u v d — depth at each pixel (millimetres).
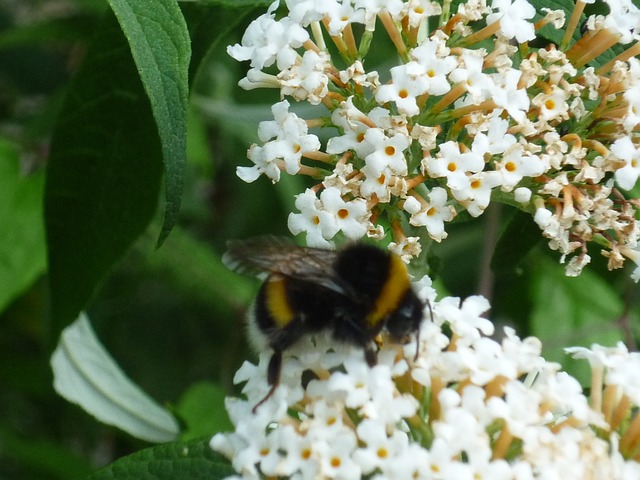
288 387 156
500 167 163
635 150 165
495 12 170
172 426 226
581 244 167
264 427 150
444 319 158
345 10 168
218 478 166
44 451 237
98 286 203
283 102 166
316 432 147
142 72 154
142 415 225
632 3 180
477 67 164
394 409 148
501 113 166
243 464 148
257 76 169
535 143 168
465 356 151
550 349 232
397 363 152
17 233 224
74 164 202
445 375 152
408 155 169
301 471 147
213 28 191
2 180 225
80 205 203
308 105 220
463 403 149
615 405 153
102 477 167
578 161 165
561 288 237
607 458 147
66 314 205
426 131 161
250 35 170
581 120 170
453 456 147
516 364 152
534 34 170
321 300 158
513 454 151
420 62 163
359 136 164
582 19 178
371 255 158
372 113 163
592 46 171
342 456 146
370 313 156
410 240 164
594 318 236
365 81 164
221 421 225
